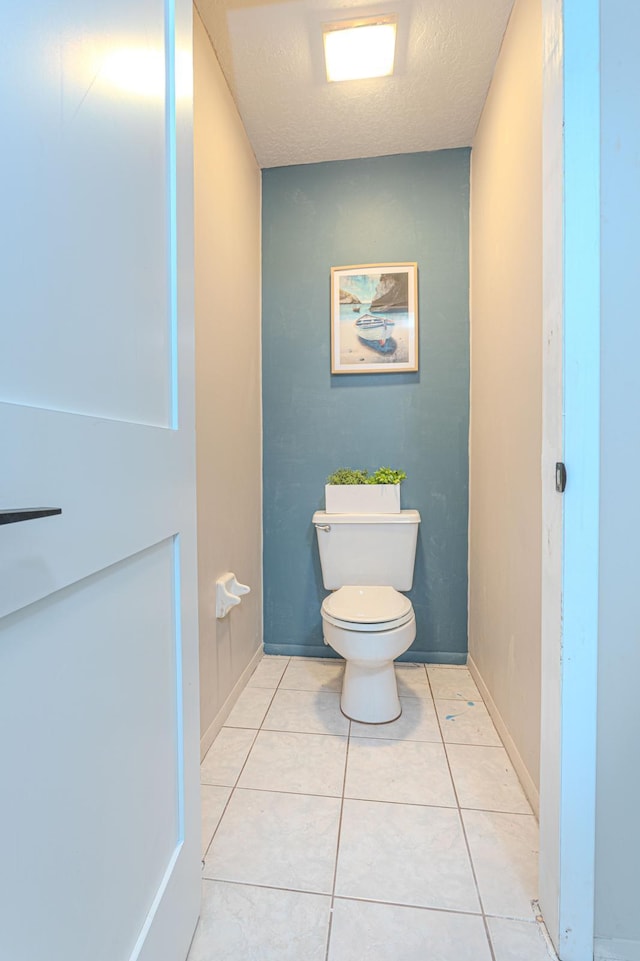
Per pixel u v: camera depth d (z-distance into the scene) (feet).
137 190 2.35
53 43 1.72
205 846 3.76
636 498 2.84
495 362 5.52
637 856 2.88
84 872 1.90
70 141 1.82
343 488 6.75
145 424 2.43
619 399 2.83
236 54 5.24
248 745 5.08
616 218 2.79
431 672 6.88
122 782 2.20
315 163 7.18
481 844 3.77
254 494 6.97
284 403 7.34
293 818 4.04
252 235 6.88
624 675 2.86
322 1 4.59
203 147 4.99
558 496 2.93
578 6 2.74
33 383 1.61
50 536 1.66
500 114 5.23
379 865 3.58
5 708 1.49
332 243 7.20
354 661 5.36
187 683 2.96
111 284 2.11
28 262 1.59
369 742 5.14
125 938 2.20
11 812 1.51
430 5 4.65
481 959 2.93
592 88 2.76
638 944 2.88
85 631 1.92
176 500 2.79
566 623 2.89
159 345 2.61
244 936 3.05
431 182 6.98
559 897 2.93
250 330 6.77
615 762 2.88
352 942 3.02
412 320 7.01
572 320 2.83
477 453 6.49
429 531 7.13
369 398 7.19
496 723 5.40
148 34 2.48
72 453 1.79
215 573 5.34
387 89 5.73
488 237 5.82
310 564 7.39
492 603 5.65
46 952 1.65
